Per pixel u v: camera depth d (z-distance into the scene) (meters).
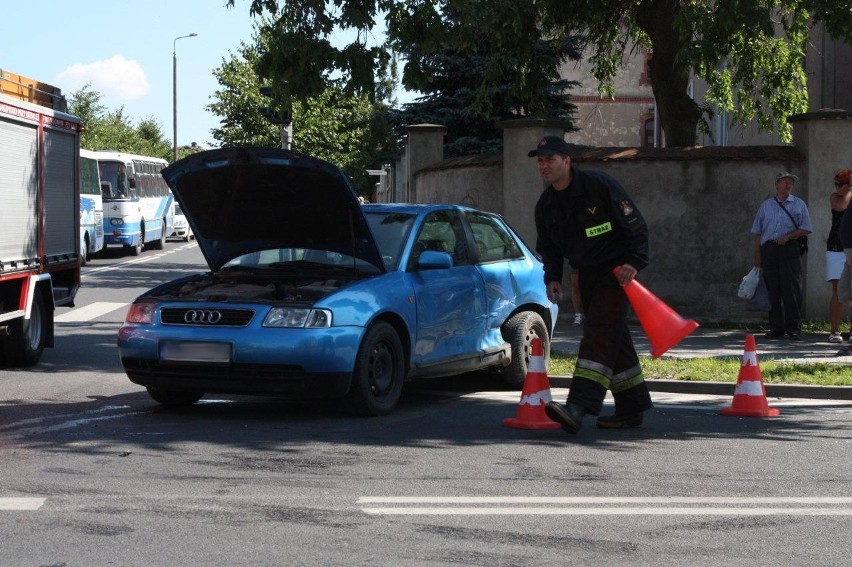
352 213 11.65
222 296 11.34
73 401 12.55
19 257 15.73
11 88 15.91
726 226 21.47
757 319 21.47
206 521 7.00
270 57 20.33
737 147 21.62
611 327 10.09
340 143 60.38
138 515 7.14
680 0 22.50
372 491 7.86
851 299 16.56
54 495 7.68
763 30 19.64
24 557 6.21
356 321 11.02
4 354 15.82
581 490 7.93
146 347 11.26
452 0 20.38
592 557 6.27
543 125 21.72
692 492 7.88
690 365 14.55
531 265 14.20
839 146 20.81
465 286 12.69
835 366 14.19
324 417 11.33
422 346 11.94
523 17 21.38
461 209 13.38
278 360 10.77
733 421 11.14
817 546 6.52
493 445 9.70
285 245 12.59
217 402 12.45
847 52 27.91
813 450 9.52
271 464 8.80
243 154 11.42
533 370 10.80
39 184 16.64
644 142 62.66
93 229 44.88
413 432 10.41
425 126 27.38
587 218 9.95
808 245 20.81
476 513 7.22
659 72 23.19
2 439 9.95
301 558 6.22
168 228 65.31
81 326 21.92
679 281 21.61
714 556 6.30
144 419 11.20
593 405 10.05
